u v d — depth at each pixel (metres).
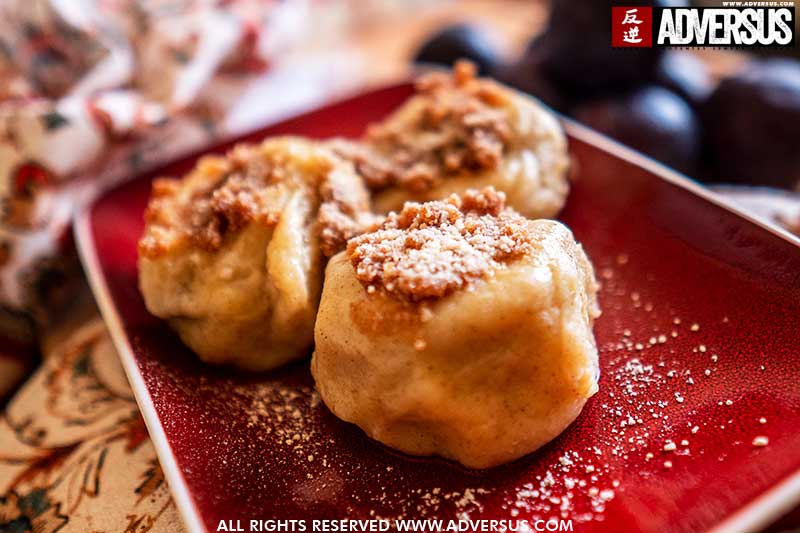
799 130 0.30
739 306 0.24
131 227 0.30
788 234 0.24
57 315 0.31
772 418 0.21
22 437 0.26
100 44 0.32
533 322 0.21
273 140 0.27
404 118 0.29
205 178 0.27
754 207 0.29
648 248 0.27
